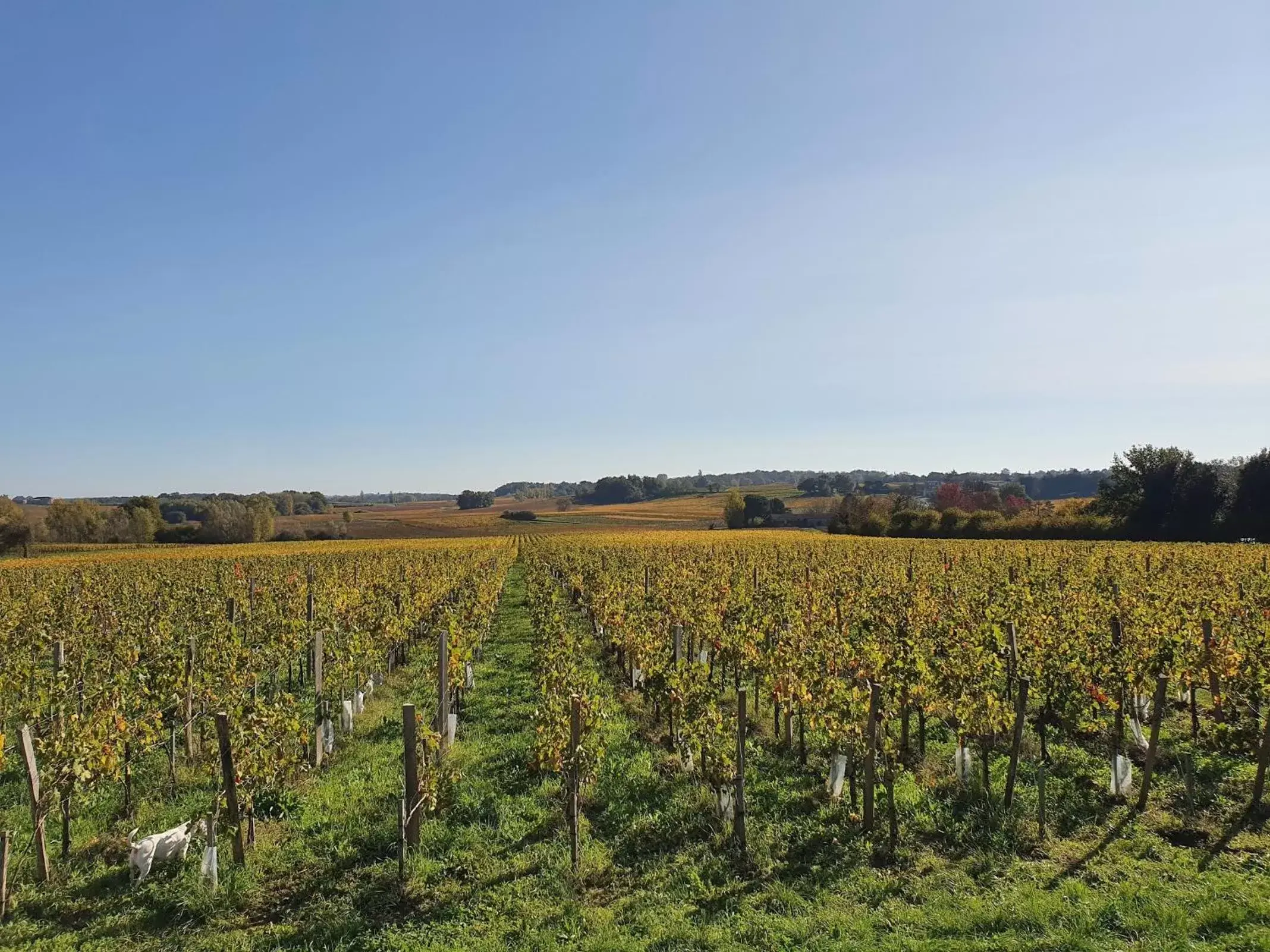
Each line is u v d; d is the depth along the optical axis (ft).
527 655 58.08
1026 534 202.08
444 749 34.60
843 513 277.64
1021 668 35.70
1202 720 35.76
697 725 29.12
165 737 32.68
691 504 483.10
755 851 23.82
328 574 88.17
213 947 19.57
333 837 25.66
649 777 30.76
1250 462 168.25
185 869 23.15
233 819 23.57
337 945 19.44
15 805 28.78
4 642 47.39
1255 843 23.35
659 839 25.25
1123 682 32.12
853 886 21.70
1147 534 179.32
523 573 131.44
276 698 32.17
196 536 282.56
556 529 334.24
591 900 21.56
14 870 23.22
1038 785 27.30
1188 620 41.11
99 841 25.32
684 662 39.68
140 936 20.18
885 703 29.50
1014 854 23.27
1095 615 44.73
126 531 280.10
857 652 36.58
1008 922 19.20
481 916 20.80
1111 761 28.66
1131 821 25.26
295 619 50.55
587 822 26.73
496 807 27.94
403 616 54.08
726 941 18.99
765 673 37.24
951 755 32.53
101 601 67.46
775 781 29.91
